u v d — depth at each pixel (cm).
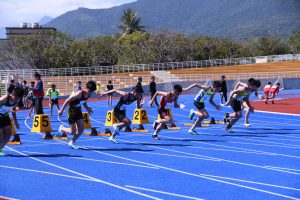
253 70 6406
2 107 1021
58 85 4469
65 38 6331
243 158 1128
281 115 2322
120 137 1485
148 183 846
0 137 1056
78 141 1386
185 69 6450
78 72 5534
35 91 1750
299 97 3778
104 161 1062
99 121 2056
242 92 1593
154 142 1384
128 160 1079
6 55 5962
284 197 753
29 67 6141
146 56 7262
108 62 7212
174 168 991
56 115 2327
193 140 1441
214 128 1769
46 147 1263
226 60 7294
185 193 775
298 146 1345
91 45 7125
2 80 3866
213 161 1081
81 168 977
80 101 1188
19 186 813
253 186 829
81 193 769
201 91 1538
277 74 5828
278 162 1077
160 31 7631
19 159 1075
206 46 7919
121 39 8012
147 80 5047
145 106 2897
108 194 764
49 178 880
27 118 2156
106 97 4003
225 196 757
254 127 1827
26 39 6009
